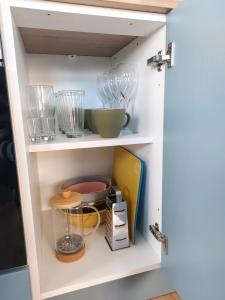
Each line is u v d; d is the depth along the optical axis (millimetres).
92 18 473
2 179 429
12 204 444
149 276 602
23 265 475
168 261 579
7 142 421
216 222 379
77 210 770
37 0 422
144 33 574
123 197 769
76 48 761
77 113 687
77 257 637
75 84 873
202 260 428
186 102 444
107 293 551
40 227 726
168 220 560
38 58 818
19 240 460
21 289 479
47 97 614
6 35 401
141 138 599
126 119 715
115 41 692
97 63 888
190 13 412
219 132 358
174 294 545
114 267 609
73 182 933
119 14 473
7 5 399
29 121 574
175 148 500
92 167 965
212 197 385
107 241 718
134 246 687
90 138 610
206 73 380
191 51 417
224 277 369
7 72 407
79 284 558
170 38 489
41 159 888
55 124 694
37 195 744
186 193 468
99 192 784
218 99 356
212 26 358
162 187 579
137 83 685
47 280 567
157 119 579
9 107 415
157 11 487
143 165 666
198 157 417
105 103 826
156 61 522
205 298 426
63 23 498
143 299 534
